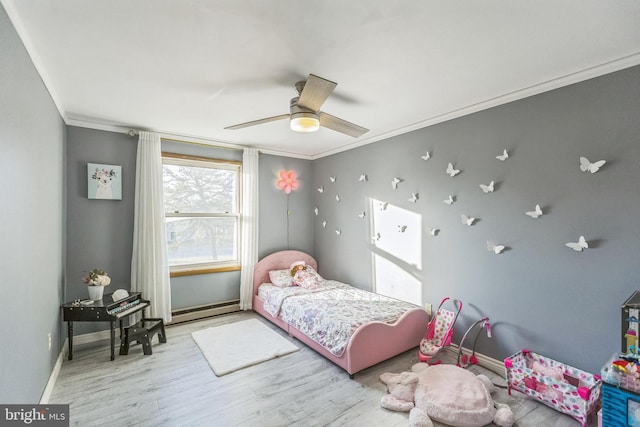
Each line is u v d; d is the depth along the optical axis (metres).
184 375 2.51
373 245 3.82
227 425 1.91
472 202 2.77
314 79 1.77
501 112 2.56
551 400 2.02
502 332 2.55
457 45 1.80
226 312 4.07
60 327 2.73
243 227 4.17
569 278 2.18
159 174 3.49
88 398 2.18
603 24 1.60
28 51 1.72
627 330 1.65
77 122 3.10
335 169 4.46
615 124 1.98
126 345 2.85
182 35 1.68
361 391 2.28
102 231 3.25
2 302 1.37
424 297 3.20
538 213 2.31
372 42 1.76
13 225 1.51
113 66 2.02
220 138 3.86
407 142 3.38
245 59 1.94
